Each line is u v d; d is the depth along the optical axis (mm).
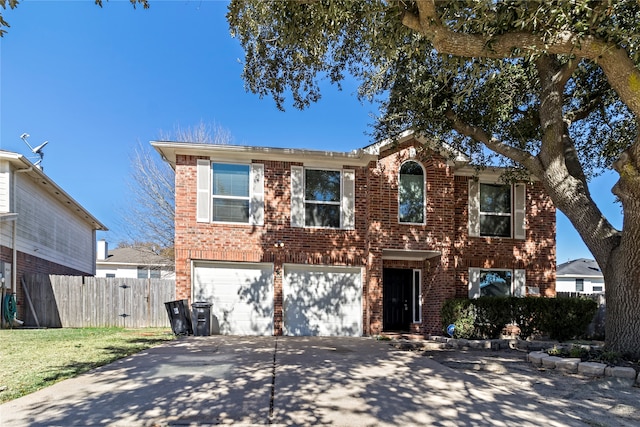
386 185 12688
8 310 12586
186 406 4598
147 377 5832
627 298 7234
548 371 7023
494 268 13641
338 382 5793
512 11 5387
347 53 9820
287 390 5301
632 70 5617
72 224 19078
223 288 12266
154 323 14164
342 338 11422
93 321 13875
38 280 13750
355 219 12953
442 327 12398
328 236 12742
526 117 10898
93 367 6457
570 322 11375
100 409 4457
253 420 4227
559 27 5305
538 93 10008
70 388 5230
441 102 10141
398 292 13852
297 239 12570
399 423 4250
